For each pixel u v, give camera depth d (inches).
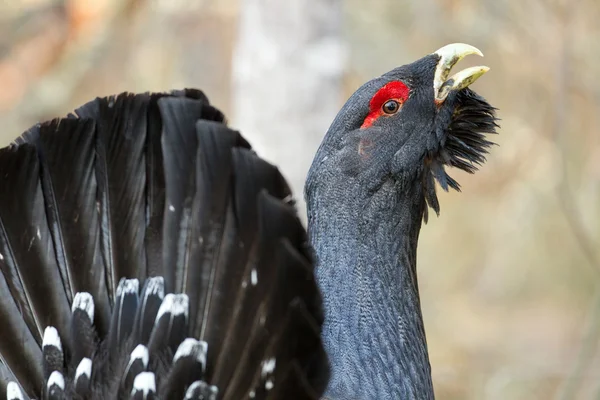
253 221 263.4
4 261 300.5
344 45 659.4
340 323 348.2
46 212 299.1
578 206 791.7
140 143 298.0
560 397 697.0
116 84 812.0
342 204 358.6
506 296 965.8
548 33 759.7
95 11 788.0
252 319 267.6
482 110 377.1
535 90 784.9
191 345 273.3
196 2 797.2
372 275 354.6
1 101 802.8
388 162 361.1
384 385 341.7
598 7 765.9
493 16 768.3
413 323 359.3
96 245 298.2
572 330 965.2
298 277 253.4
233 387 269.0
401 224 363.9
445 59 371.2
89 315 294.2
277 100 613.9
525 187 833.5
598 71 770.2
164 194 296.4
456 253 934.4
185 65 820.6
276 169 260.2
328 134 367.6
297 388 259.0
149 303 284.8
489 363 909.8
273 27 612.7
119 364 285.0
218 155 273.7
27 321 299.6
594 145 805.9
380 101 364.5
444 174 376.8
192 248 280.1
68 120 297.6
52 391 287.4
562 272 934.4
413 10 769.6
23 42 808.9
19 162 296.4
